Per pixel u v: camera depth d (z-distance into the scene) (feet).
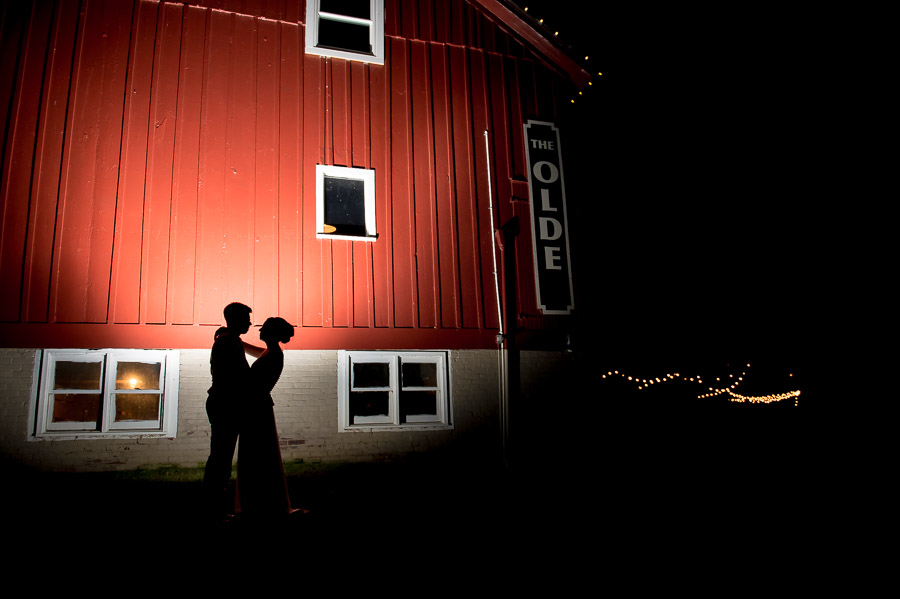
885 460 25.32
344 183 26.40
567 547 15.19
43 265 21.26
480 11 30.53
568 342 28.37
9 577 11.90
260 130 25.02
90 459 20.63
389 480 21.72
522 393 26.91
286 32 26.40
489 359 26.68
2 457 19.76
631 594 12.48
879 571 13.98
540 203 29.45
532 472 24.47
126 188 22.71
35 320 20.83
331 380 23.97
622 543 15.64
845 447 27.94
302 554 13.69
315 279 24.54
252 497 15.12
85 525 15.31
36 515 16.19
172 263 22.74
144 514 16.29
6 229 21.04
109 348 21.54
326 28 27.94
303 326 23.95
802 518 18.11
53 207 21.71
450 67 29.14
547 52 31.32
